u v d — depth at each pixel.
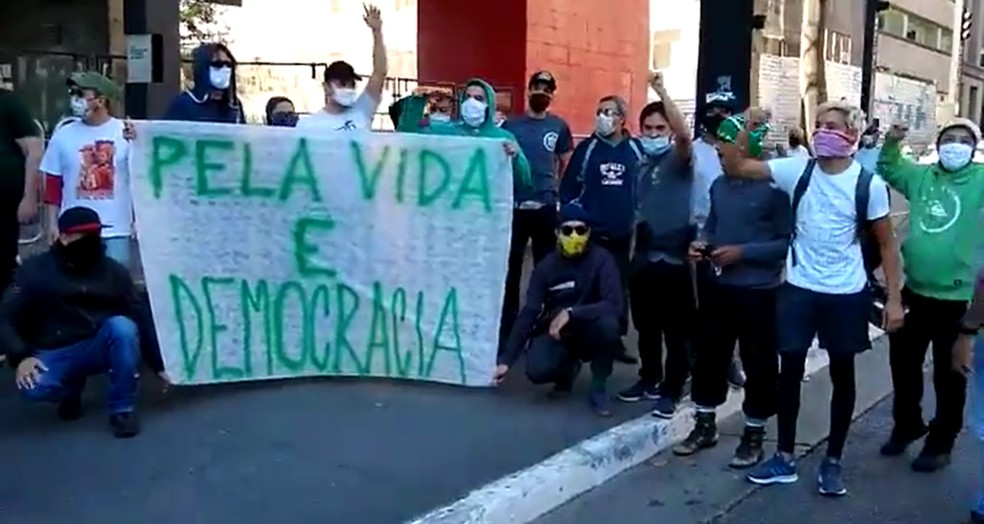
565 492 5.41
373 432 5.94
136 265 6.92
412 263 6.80
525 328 6.61
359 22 25.12
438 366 6.86
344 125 6.98
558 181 7.69
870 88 12.89
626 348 8.12
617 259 6.99
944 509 5.42
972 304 5.11
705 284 5.84
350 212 6.73
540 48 14.41
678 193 6.29
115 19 14.36
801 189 5.37
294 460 5.46
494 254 6.73
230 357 6.59
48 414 6.11
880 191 5.28
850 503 5.48
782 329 5.51
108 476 5.16
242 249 6.56
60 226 5.66
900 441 6.23
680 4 27.72
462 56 14.52
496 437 5.93
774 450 6.18
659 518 5.23
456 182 6.71
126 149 6.45
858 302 5.38
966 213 5.67
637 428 6.13
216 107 6.77
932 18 41.88
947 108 30.30
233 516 4.75
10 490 4.95
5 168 6.80
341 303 6.81
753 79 8.76
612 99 6.98
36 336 5.77
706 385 6.07
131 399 5.73
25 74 14.11
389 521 4.74
